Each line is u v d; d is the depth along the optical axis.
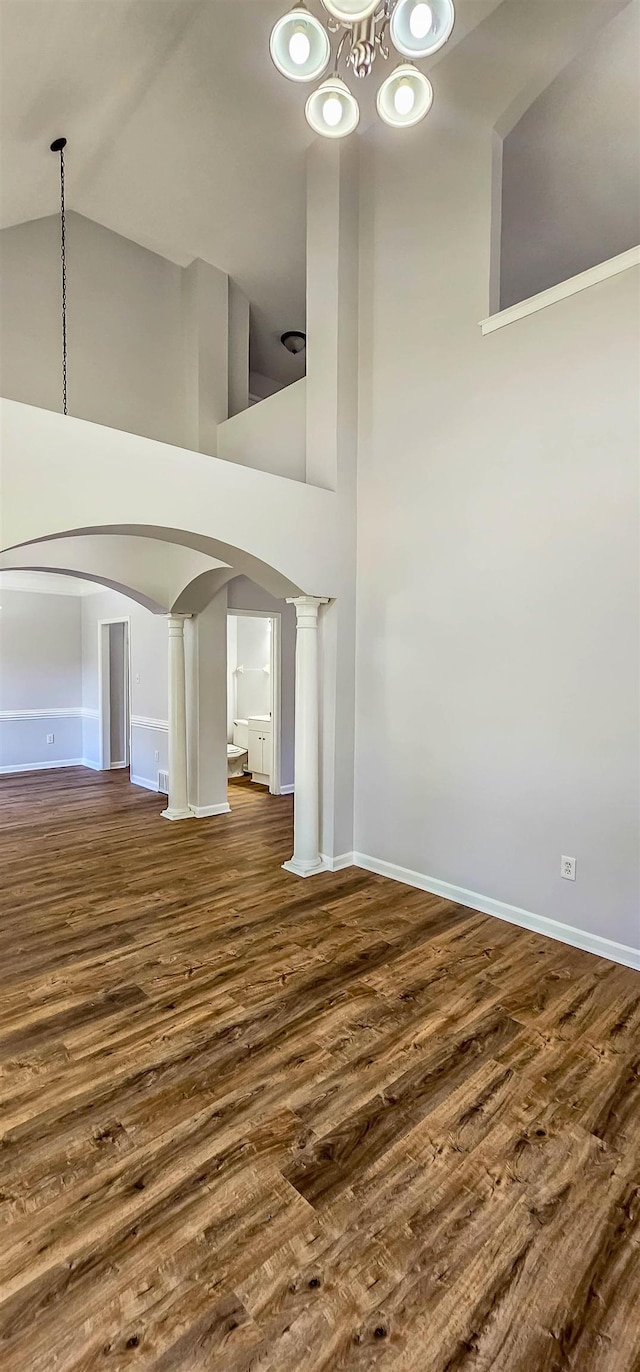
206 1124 1.84
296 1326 1.28
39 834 4.90
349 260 3.95
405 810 3.86
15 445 2.65
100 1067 2.09
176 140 3.86
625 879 2.83
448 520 3.53
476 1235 1.48
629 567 2.77
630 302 2.73
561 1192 1.61
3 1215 1.52
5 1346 1.23
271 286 5.54
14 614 7.60
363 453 4.05
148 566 5.09
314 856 4.05
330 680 4.05
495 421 3.28
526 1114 1.89
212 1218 1.52
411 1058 2.14
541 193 4.01
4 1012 2.43
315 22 2.01
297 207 4.52
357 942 3.03
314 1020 2.37
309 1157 1.71
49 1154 1.72
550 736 3.09
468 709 3.46
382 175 3.85
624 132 3.53
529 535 3.14
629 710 2.79
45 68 2.82
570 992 2.58
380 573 3.96
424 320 3.63
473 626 3.42
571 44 2.99
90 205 4.54
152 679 6.52
